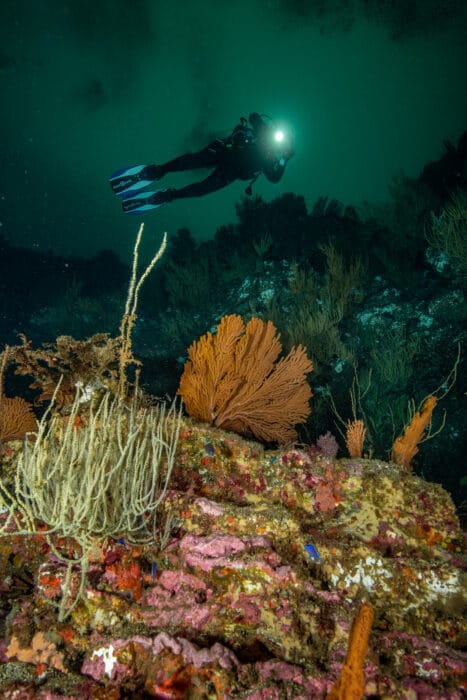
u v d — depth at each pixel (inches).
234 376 137.3
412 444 123.4
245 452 115.1
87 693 66.9
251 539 89.0
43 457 75.2
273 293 393.1
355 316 329.1
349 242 388.2
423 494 107.7
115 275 649.6
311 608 78.4
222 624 75.9
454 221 304.5
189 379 138.6
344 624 76.7
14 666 70.4
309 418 219.9
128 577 81.7
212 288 466.0
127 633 74.0
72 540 87.7
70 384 130.8
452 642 77.7
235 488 108.7
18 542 91.0
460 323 280.7
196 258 503.2
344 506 105.8
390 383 252.1
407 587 85.5
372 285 351.6
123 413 111.7
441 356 263.7
